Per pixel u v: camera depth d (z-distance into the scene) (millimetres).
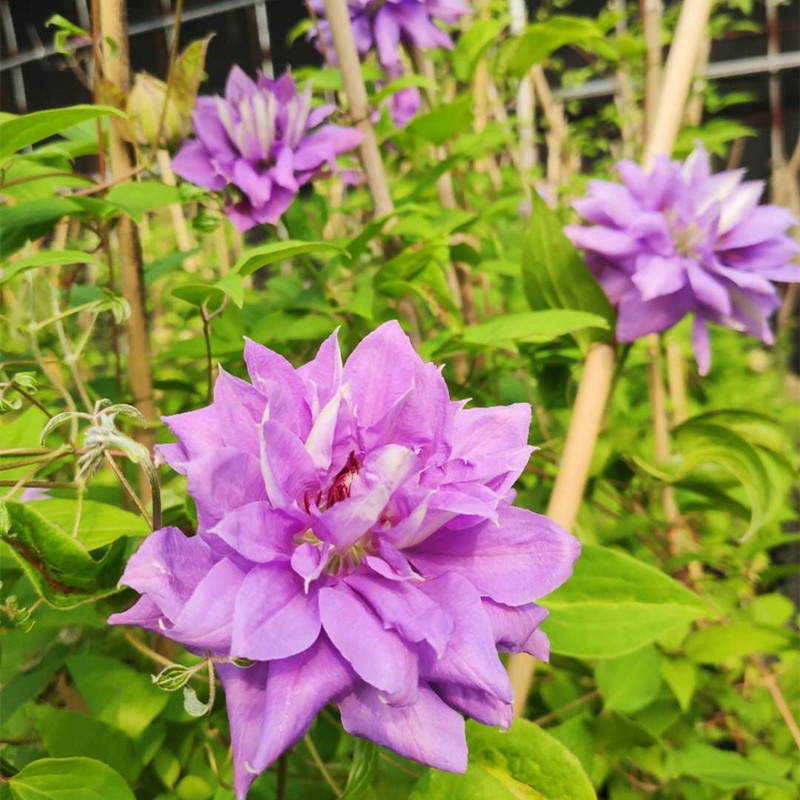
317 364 237
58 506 288
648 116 494
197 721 342
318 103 515
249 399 221
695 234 386
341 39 414
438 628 202
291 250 300
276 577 207
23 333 386
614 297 394
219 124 394
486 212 612
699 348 396
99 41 361
